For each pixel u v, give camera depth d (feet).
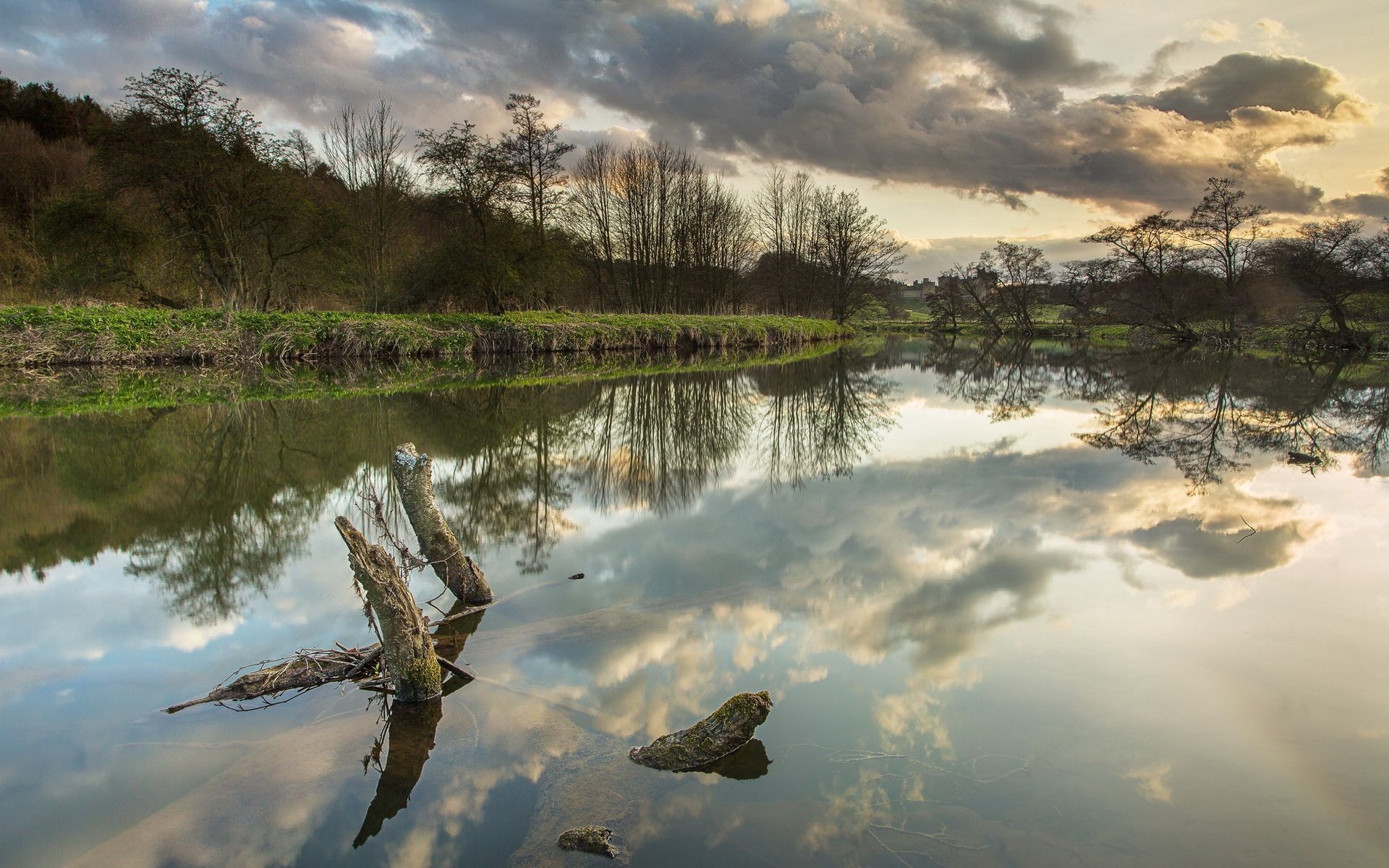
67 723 12.62
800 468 34.24
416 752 11.69
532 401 58.13
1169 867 8.54
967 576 18.85
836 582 18.63
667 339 117.91
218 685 13.94
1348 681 13.03
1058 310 225.97
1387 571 18.76
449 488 30.30
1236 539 21.81
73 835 9.73
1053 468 33.01
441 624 16.43
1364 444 37.76
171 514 26.04
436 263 98.02
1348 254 100.73
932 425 47.75
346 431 42.86
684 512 26.32
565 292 133.49
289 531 23.98
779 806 9.89
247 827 9.89
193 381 66.49
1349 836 9.02
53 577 19.81
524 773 11.07
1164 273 130.41
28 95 152.15
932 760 10.78
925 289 272.72
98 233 77.97
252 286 91.97
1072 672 13.55
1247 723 11.61
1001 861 8.69
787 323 140.56
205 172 77.92
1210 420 46.96
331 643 15.78
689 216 143.13
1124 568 19.24
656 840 9.32
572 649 15.11
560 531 24.04
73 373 69.26
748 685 13.35
